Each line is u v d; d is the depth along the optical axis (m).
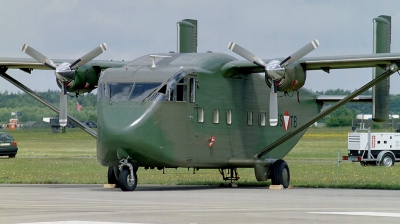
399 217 24.77
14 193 36.44
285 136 42.09
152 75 38.91
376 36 45.81
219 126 41.44
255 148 43.91
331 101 48.69
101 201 31.06
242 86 43.03
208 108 40.72
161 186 44.97
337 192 38.38
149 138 37.75
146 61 40.50
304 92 48.12
